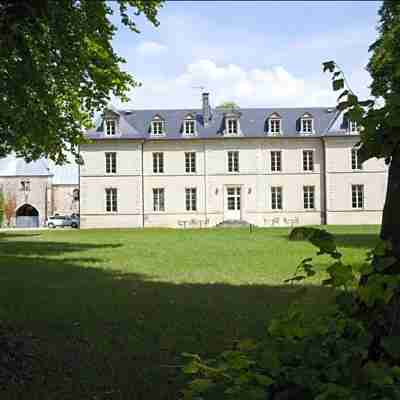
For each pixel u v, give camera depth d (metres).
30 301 9.86
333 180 53.28
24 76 9.27
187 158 54.16
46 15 6.93
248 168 53.81
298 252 20.47
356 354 2.49
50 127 13.80
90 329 7.66
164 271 14.68
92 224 53.81
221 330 7.54
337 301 2.70
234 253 20.34
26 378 5.44
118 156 53.97
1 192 65.25
